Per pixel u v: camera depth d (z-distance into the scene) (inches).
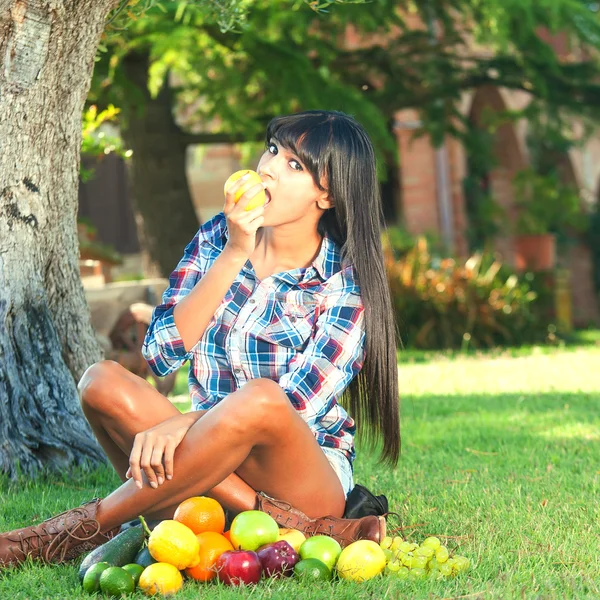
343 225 162.1
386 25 654.5
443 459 258.4
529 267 896.9
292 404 151.8
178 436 136.6
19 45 216.1
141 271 963.3
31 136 223.6
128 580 129.9
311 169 155.3
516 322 778.2
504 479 225.9
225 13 256.2
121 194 973.2
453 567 142.9
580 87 746.2
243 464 143.5
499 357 639.1
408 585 135.5
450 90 709.9
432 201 992.9
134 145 703.7
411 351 709.9
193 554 133.5
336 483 151.6
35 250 231.1
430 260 816.9
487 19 654.5
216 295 149.1
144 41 567.5
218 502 147.3
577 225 975.0
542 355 642.8
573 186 1090.1
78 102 233.3
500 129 1047.6
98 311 406.6
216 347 161.2
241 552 135.0
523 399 390.3
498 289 793.6
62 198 236.4
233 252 148.0
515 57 718.5
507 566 145.7
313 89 577.3
